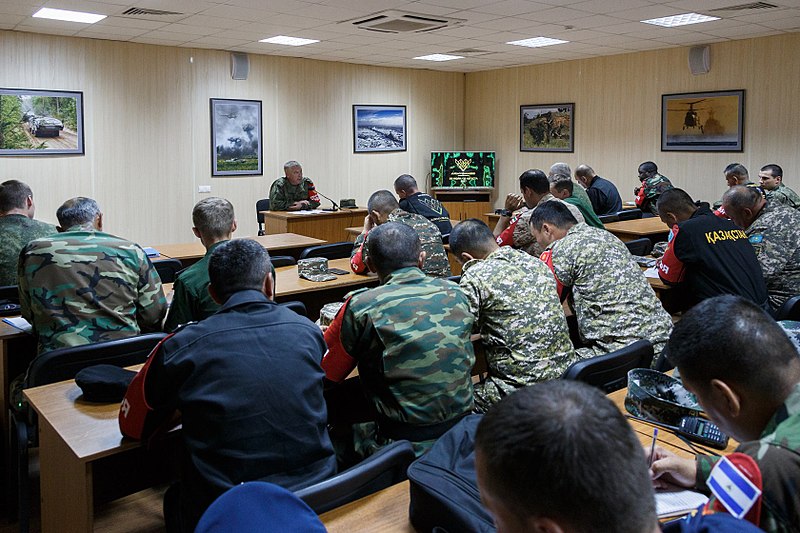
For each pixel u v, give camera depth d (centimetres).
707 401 122
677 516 139
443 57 992
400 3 622
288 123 980
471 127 1197
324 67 1010
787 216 403
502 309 263
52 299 275
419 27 741
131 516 287
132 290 289
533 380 260
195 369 171
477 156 1123
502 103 1142
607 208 778
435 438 217
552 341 266
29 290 277
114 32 755
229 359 173
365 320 219
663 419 190
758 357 115
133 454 236
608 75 988
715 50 864
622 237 610
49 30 739
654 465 150
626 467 72
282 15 672
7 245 368
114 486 234
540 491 71
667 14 677
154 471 242
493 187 1135
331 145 1031
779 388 115
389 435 221
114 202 830
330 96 1022
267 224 789
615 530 70
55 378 246
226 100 913
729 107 857
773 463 107
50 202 782
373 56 971
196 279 281
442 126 1174
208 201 318
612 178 1001
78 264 278
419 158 1149
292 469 174
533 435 73
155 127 855
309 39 822
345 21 704
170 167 873
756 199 412
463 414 223
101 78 806
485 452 76
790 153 809
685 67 897
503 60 1031
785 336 119
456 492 138
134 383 180
